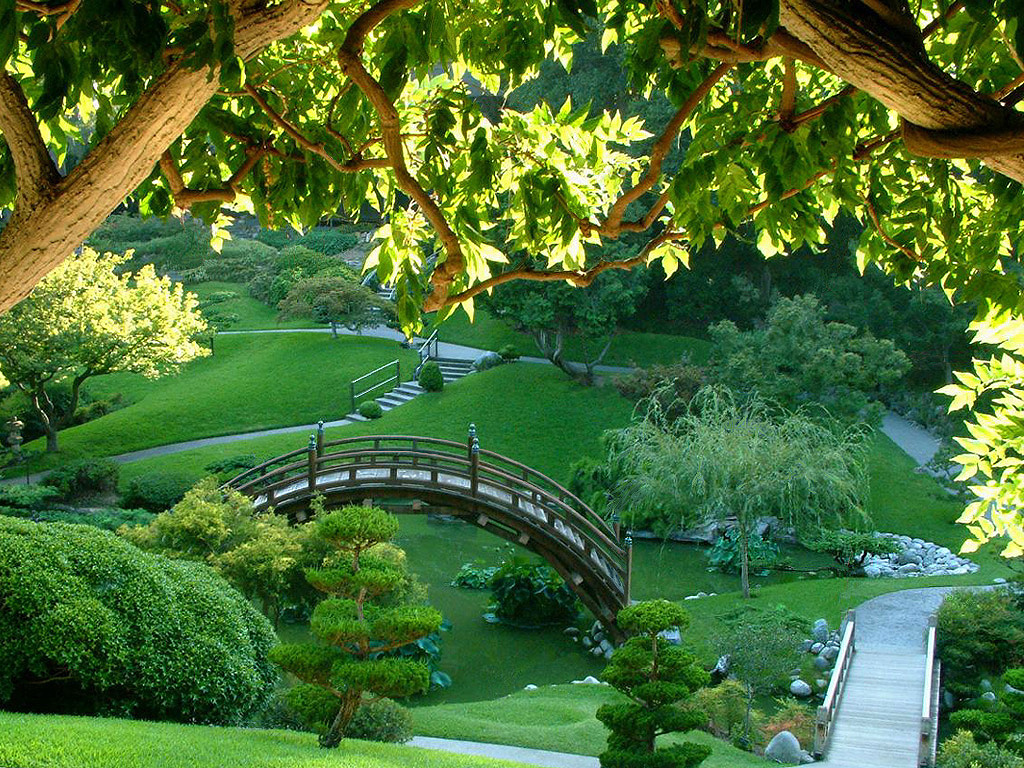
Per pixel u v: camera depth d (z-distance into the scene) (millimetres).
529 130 4918
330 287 35062
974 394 5496
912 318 28422
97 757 5594
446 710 11992
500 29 4445
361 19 2984
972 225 4719
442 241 3154
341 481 16547
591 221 4695
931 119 2227
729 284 33312
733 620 15883
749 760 11008
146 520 18984
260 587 12336
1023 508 5711
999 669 13969
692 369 25656
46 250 2713
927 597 16750
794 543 21625
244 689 8578
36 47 2801
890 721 12406
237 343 35812
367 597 7836
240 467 24078
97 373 25188
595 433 26609
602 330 27984
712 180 3857
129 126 2652
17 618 7496
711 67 4312
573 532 16844
